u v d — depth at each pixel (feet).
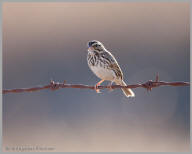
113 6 96.27
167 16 90.89
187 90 60.49
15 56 73.31
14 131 51.39
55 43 77.87
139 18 90.07
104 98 59.00
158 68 71.82
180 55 75.41
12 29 82.94
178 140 49.57
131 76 67.21
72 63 71.41
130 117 56.18
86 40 80.12
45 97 60.39
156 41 80.33
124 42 79.61
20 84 65.98
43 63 71.61
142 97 60.44
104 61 34.50
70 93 60.44
